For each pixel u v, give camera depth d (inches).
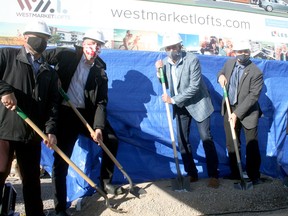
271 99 205.6
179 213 147.4
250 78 171.2
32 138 121.6
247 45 169.6
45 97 125.0
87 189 163.3
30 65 119.3
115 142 153.6
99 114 145.1
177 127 174.9
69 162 131.2
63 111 144.5
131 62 182.7
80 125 149.9
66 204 149.5
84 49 143.0
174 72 170.7
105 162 154.6
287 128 190.5
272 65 208.4
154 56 186.4
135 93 181.9
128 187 165.0
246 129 175.6
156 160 181.0
